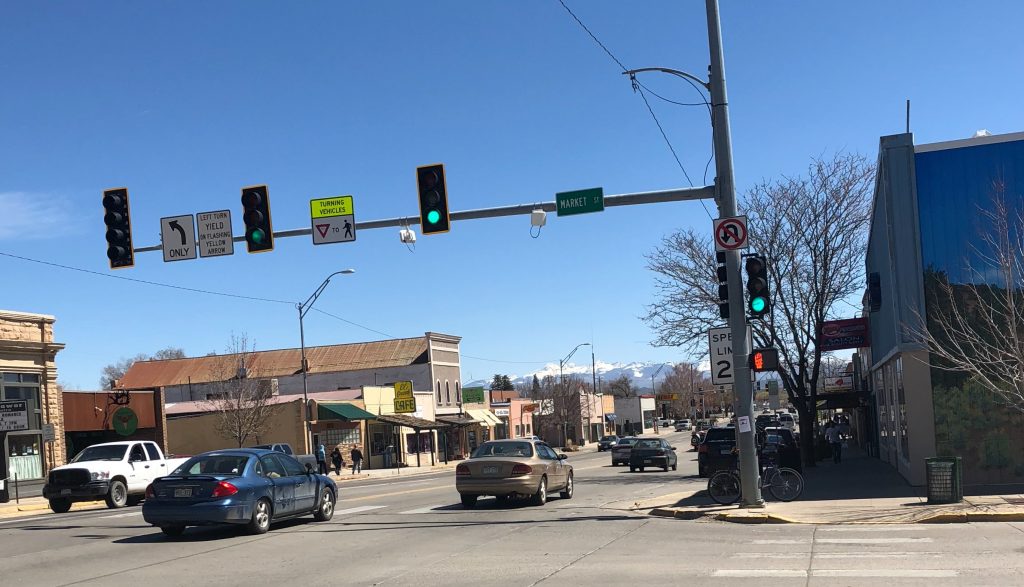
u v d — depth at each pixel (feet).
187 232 61.98
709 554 39.58
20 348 113.80
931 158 66.13
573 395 321.11
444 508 69.05
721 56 56.70
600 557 39.91
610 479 110.42
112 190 60.64
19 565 42.22
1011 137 64.75
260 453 54.29
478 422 247.29
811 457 106.73
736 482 61.31
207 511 48.73
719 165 56.75
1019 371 56.59
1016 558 35.45
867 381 136.46
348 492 97.50
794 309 109.19
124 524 62.59
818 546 40.96
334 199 60.80
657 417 465.47
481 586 33.24
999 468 64.03
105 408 134.72
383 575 36.47
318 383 240.32
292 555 42.96
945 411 65.31
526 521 57.06
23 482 111.24
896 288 66.13
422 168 57.47
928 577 31.94
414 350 241.76
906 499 59.26
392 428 211.41
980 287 64.18
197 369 245.86
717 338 59.06
